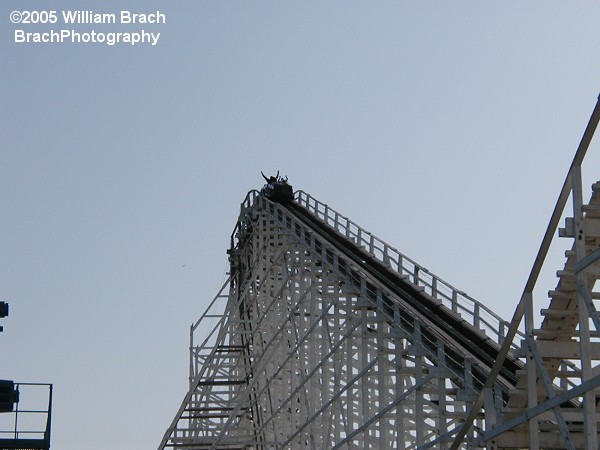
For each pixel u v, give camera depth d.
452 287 80.38
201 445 113.56
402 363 77.25
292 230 103.62
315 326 93.62
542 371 58.62
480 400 63.09
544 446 61.78
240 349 122.19
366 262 94.31
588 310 54.91
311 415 93.06
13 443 58.69
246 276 125.62
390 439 91.12
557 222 57.03
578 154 55.72
